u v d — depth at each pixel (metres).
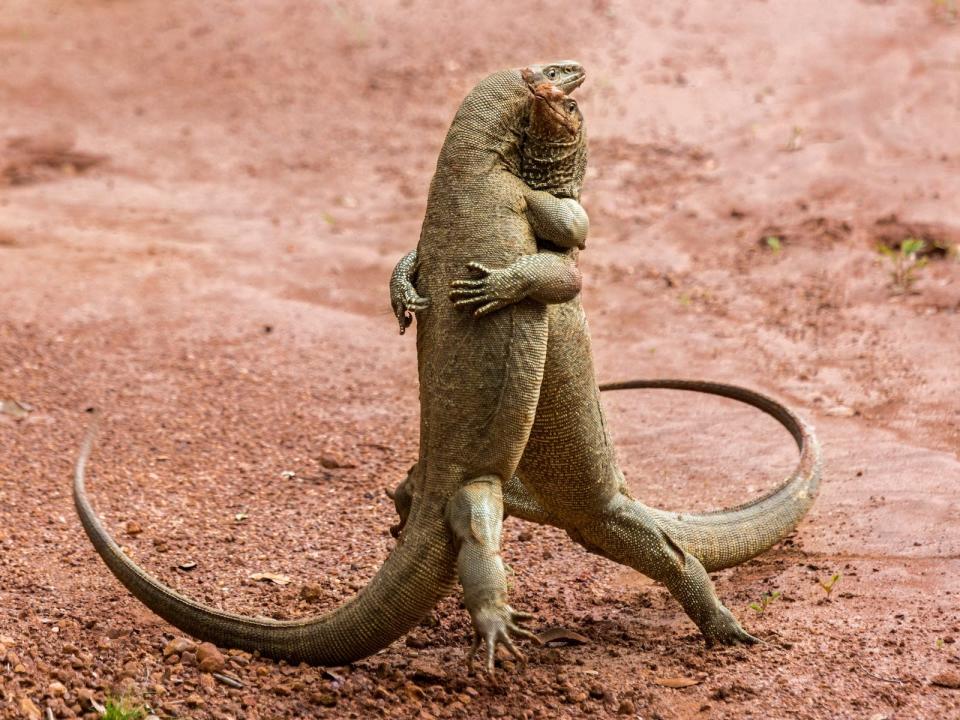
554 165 11.19
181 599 11.64
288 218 30.58
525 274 10.66
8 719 9.97
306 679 11.08
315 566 14.56
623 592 13.95
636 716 10.85
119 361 22.16
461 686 11.26
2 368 21.59
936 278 23.81
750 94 34.66
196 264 27.48
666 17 40.06
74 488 12.37
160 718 10.29
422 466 11.27
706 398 20.06
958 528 14.69
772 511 13.31
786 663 11.66
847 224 26.52
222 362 22.16
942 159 29.19
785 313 23.20
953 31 36.47
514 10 42.22
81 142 36.50
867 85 33.81
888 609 12.80
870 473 16.70
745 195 28.86
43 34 44.34
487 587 10.42
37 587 13.41
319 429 19.33
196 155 35.47
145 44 43.12
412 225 29.55
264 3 45.16
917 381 19.91
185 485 17.14
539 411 11.49
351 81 39.34
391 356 22.41
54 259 27.67
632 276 25.56
